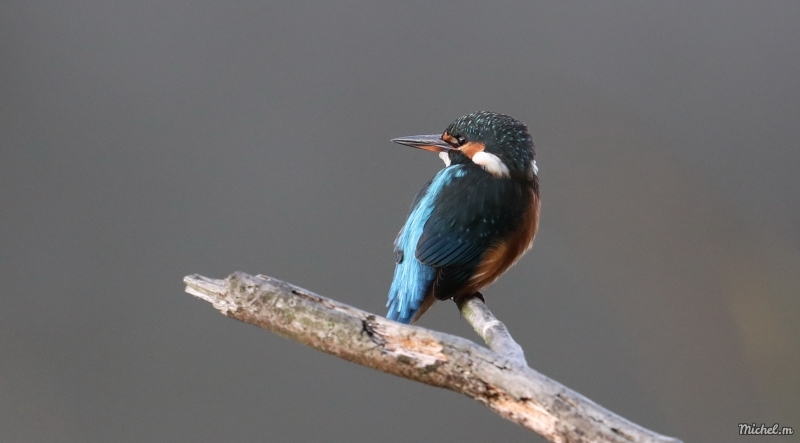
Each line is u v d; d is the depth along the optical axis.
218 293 5.93
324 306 5.93
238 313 5.93
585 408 5.89
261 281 5.93
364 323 5.92
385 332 5.92
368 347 5.92
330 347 5.92
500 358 5.90
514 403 5.90
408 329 5.91
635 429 5.84
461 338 5.91
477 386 5.91
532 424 5.90
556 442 5.89
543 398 5.89
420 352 5.91
